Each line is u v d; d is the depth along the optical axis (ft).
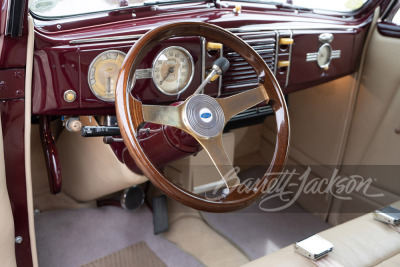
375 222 3.50
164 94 4.17
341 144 5.95
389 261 2.91
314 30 5.11
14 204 3.85
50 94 3.65
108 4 4.10
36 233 5.81
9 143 3.59
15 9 3.06
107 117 4.18
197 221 6.32
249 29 4.62
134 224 6.15
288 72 5.06
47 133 4.53
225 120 3.43
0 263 3.80
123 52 3.84
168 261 5.48
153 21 4.30
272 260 2.96
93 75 3.77
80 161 5.30
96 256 5.49
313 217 6.53
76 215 6.24
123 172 4.79
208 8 4.76
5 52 3.26
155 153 3.92
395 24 5.38
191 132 3.22
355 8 5.73
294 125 6.72
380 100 5.43
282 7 5.30
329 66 5.44
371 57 5.56
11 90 3.42
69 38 3.64
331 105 6.02
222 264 5.48
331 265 2.87
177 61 4.11
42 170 5.91
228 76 4.50
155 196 6.51
